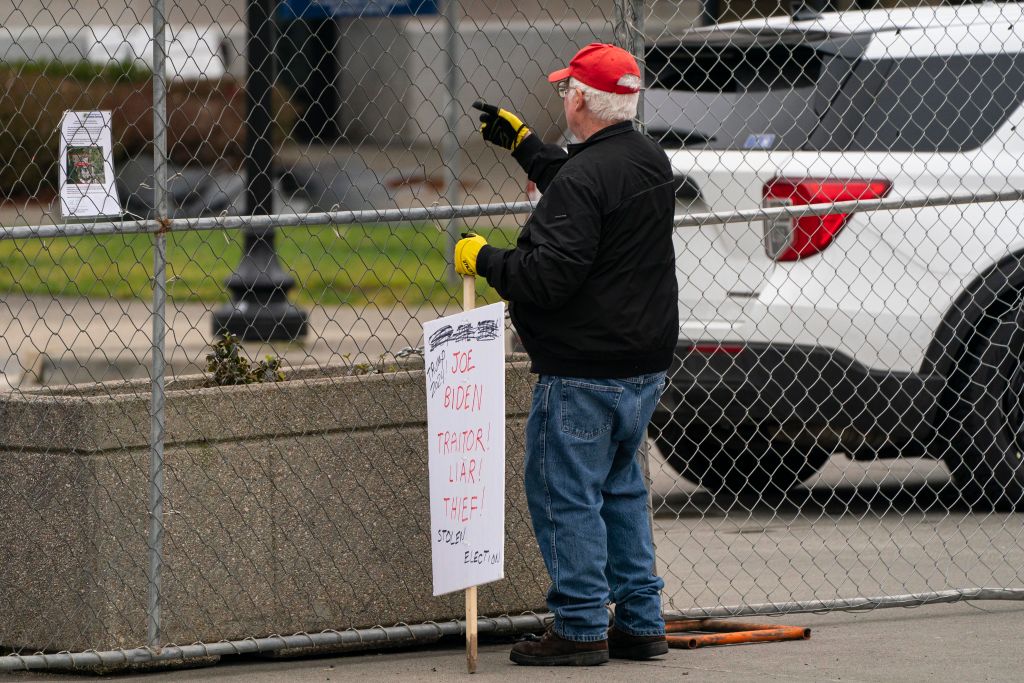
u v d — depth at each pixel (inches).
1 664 705.6
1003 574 962.1
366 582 765.3
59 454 724.0
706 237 1087.0
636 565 749.3
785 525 1149.7
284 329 1836.9
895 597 840.9
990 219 1051.3
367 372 861.2
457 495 716.7
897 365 1053.8
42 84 2620.6
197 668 742.5
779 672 728.3
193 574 731.4
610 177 687.7
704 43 1144.8
